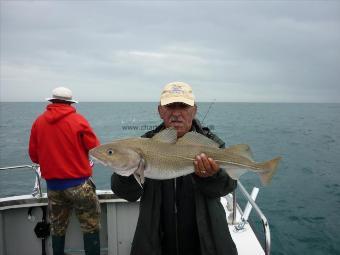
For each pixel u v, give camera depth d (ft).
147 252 8.43
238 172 9.27
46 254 14.08
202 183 8.25
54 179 12.94
